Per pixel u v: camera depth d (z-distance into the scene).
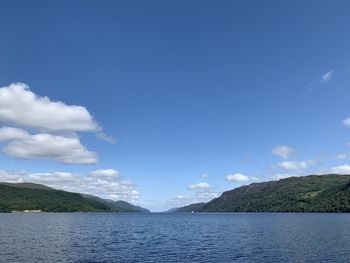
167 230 149.38
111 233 129.62
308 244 87.31
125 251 77.12
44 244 87.94
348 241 93.06
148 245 89.06
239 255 70.75
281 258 66.56
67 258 66.44
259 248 80.81
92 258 66.94
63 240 99.25
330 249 77.69
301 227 154.50
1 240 96.50
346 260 63.84
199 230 148.50
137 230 148.62
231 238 107.25
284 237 107.38
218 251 76.81
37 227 160.12
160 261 64.19
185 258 67.50
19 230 138.38
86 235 118.44
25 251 74.69
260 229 147.25
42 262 61.53
